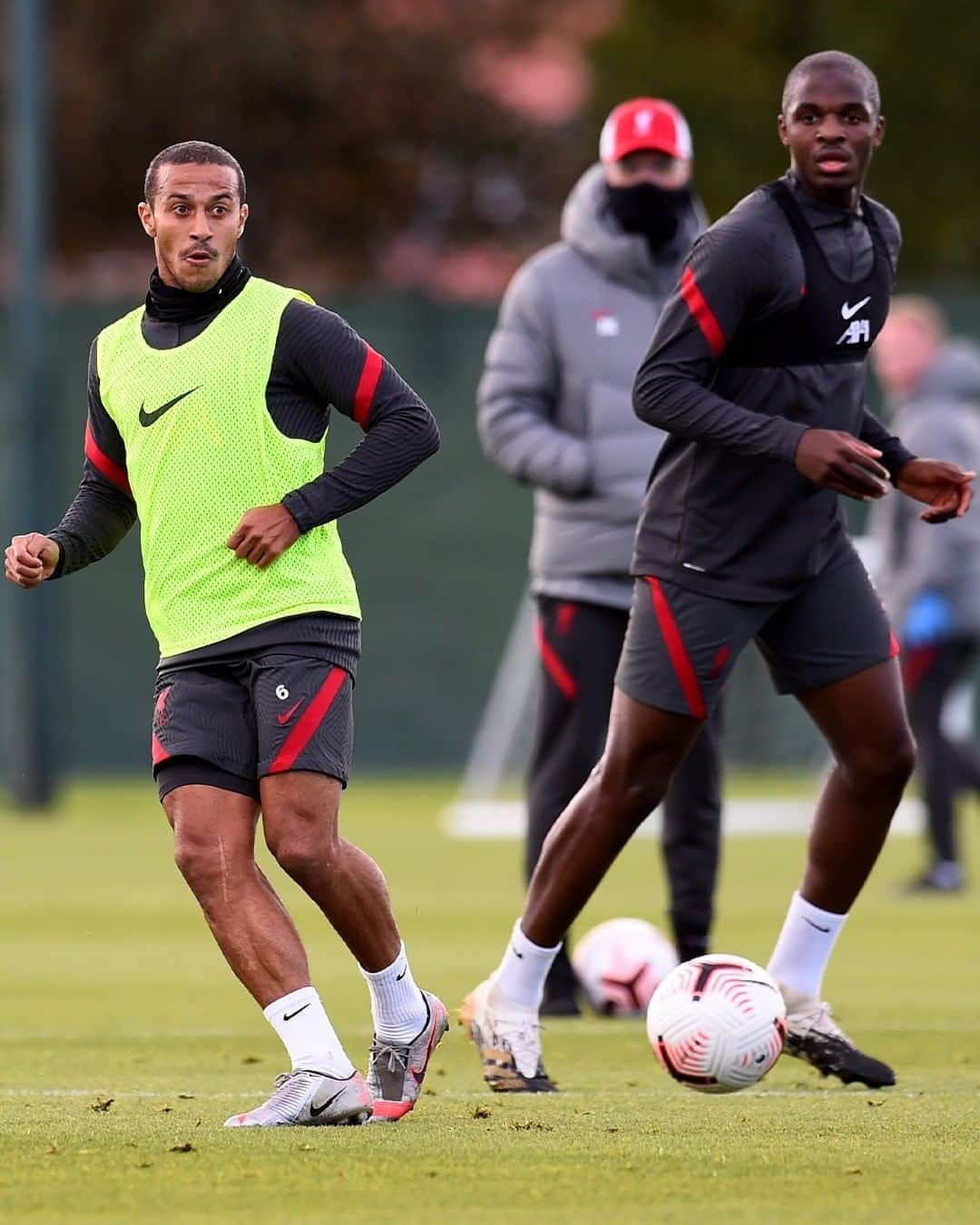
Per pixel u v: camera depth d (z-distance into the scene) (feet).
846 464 68.74
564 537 96.32
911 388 149.07
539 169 360.69
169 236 64.80
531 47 361.51
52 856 182.29
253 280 66.08
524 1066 75.15
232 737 64.23
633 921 99.96
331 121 343.67
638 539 74.23
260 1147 60.70
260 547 63.82
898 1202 53.62
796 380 72.33
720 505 72.28
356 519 264.72
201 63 332.19
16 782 230.89
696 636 72.69
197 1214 52.01
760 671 255.09
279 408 65.10
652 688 72.90
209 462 64.54
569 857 74.38
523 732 256.11
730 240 70.74
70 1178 56.34
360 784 263.70
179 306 65.46
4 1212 52.21
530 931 75.15
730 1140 62.85
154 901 150.10
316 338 65.05
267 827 63.72
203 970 115.65
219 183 65.10
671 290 99.09
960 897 153.69
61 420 261.03
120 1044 88.94
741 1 336.29
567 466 95.76
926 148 333.42
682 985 70.85
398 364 262.67
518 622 263.08
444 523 263.90
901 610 149.79
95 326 260.83
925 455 147.23
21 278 240.73
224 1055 85.61
